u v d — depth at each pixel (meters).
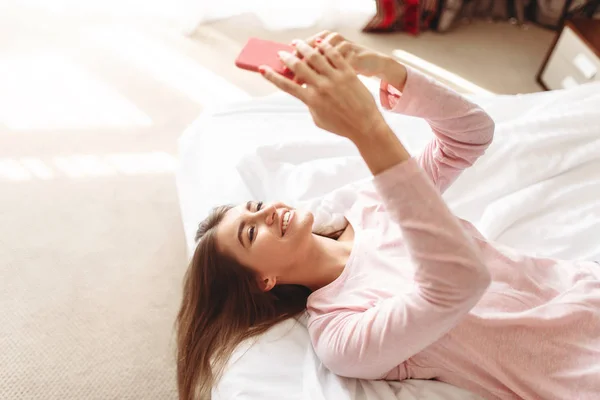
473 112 0.91
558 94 1.50
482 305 0.96
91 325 1.53
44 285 1.61
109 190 1.88
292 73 0.72
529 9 2.68
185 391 1.11
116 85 2.28
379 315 0.84
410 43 2.55
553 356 0.91
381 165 0.70
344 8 2.62
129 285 1.63
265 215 1.07
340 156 1.47
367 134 0.69
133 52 2.46
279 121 1.56
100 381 1.42
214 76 2.35
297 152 1.44
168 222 1.80
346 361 0.90
